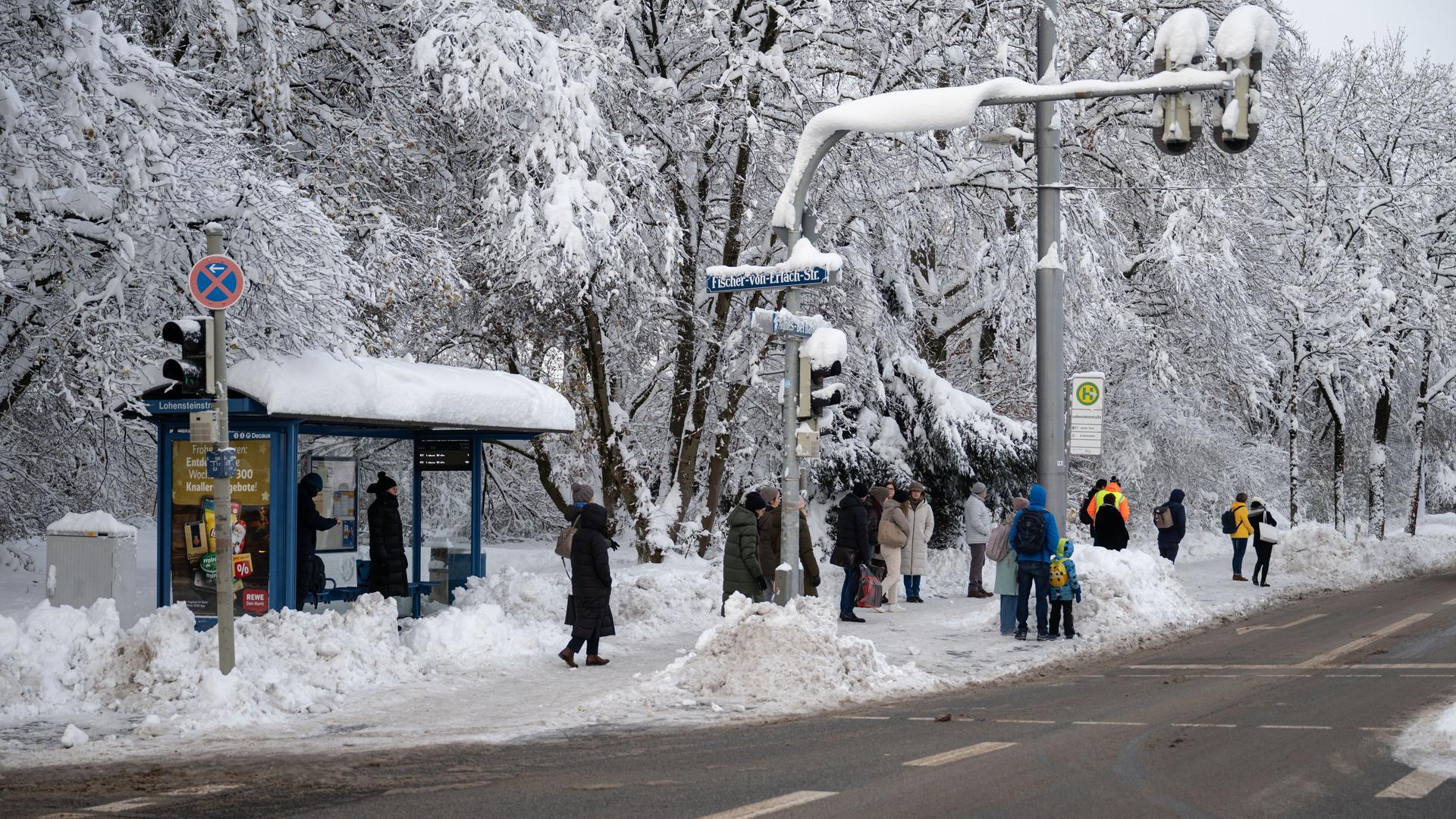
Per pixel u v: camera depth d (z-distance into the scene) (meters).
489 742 9.24
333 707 10.81
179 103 14.60
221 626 10.72
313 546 14.19
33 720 10.11
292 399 12.72
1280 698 10.70
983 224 24.81
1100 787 7.34
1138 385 32.56
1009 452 26.16
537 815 6.80
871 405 26.19
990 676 12.59
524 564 25.23
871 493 19.16
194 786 7.72
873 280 23.86
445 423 14.95
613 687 11.73
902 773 7.82
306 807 7.08
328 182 18.16
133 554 13.46
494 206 18.55
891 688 11.68
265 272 14.18
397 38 20.00
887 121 13.05
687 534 22.80
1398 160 39.25
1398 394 42.22
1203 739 8.86
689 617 16.92
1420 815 6.61
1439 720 9.24
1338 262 35.69
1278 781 7.45
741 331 22.52
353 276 15.27
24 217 14.26
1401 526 47.75
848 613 17.19
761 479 26.56
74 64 13.45
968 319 27.41
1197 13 12.87
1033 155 25.34
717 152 22.20
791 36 22.45
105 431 17.11
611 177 19.30
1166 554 24.95
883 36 22.30
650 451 25.25
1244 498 24.28
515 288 20.98
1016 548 15.34
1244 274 28.41
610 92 19.98
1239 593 21.62
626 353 24.42
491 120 18.55
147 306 14.63
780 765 8.15
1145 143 26.55
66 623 11.25
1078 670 13.05
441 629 13.34
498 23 18.06
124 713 10.41
